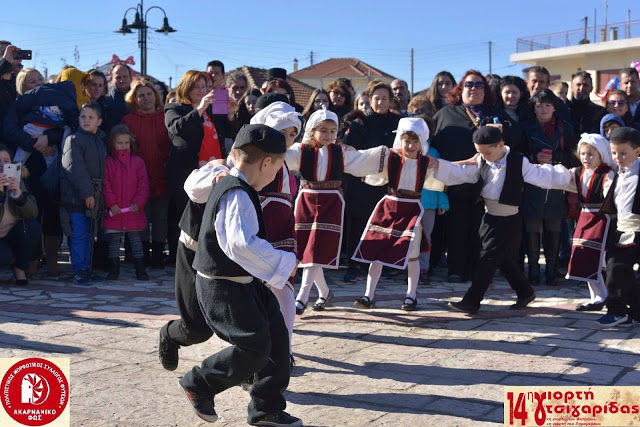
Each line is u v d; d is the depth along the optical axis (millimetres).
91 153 6895
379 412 3549
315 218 5234
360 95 7551
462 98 7387
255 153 3131
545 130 7297
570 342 4898
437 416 3492
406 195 5566
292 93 7738
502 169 5605
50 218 7270
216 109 6668
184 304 3371
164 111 7266
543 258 8977
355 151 5434
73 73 7793
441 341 4938
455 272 7414
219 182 3131
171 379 3994
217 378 3139
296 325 5359
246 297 3117
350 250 7434
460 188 7125
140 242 7227
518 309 5980
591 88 8242
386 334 5125
